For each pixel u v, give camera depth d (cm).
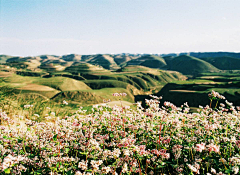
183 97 13062
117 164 508
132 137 689
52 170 501
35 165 539
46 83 17338
